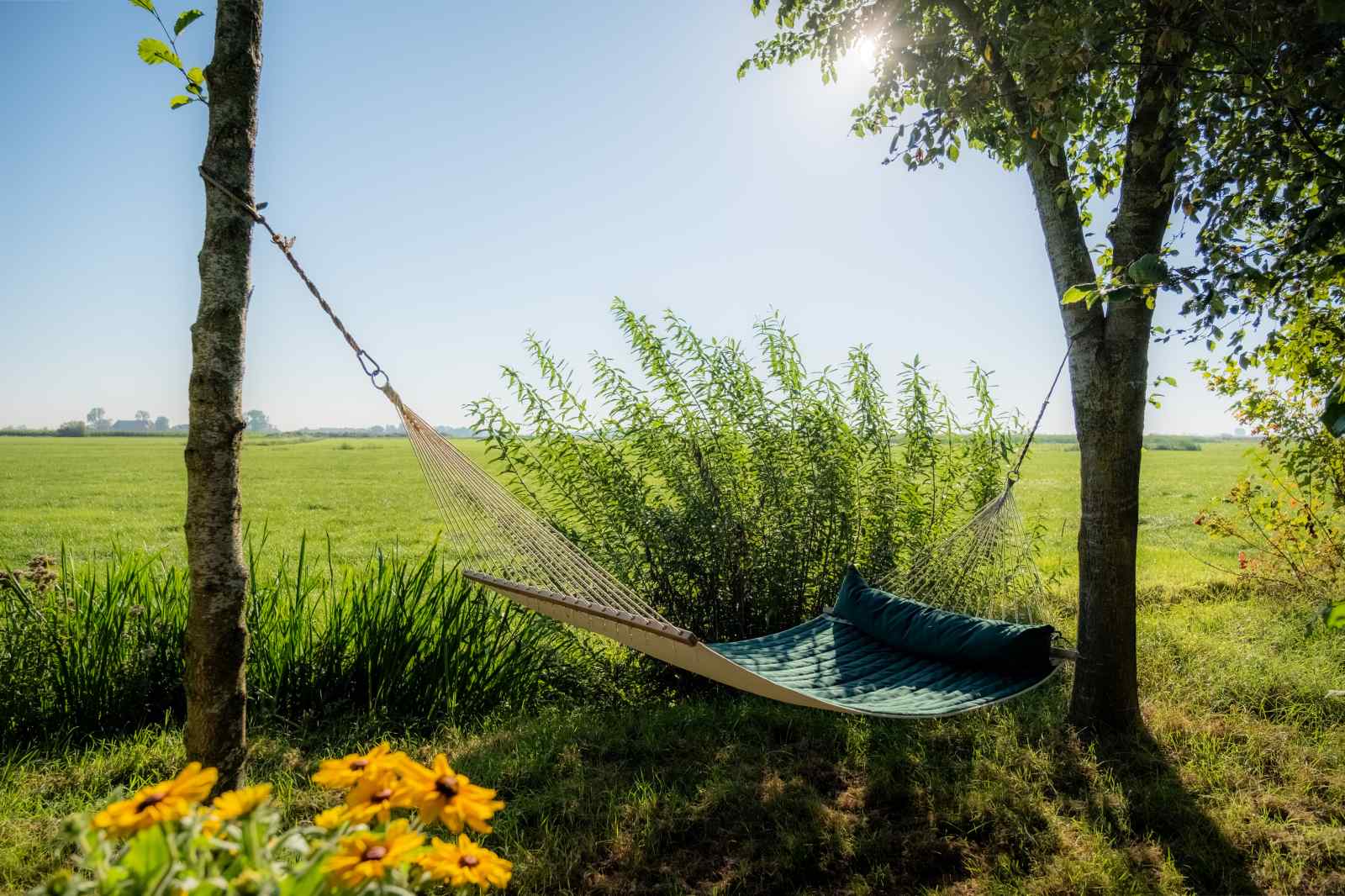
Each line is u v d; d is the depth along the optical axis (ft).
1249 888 9.18
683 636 10.64
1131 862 9.71
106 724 13.97
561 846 10.14
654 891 9.39
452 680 15.53
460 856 4.52
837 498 17.51
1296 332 15.98
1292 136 9.52
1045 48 9.56
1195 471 98.48
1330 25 8.20
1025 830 10.37
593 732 13.66
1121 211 12.07
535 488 17.84
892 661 14.58
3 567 14.43
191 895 3.77
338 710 14.78
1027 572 19.04
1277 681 15.06
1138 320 12.32
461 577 17.04
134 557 17.26
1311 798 11.12
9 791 11.41
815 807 11.01
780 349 17.83
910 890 9.43
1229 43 8.86
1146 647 17.43
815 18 15.01
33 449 185.06
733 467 17.37
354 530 52.60
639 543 17.35
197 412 8.92
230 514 9.13
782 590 17.43
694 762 12.51
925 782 11.85
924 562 16.55
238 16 9.05
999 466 19.10
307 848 4.22
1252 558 24.36
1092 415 12.70
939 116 11.84
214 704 9.01
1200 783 11.55
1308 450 19.30
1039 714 14.06
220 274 8.97
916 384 18.12
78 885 3.71
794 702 11.14
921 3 12.06
